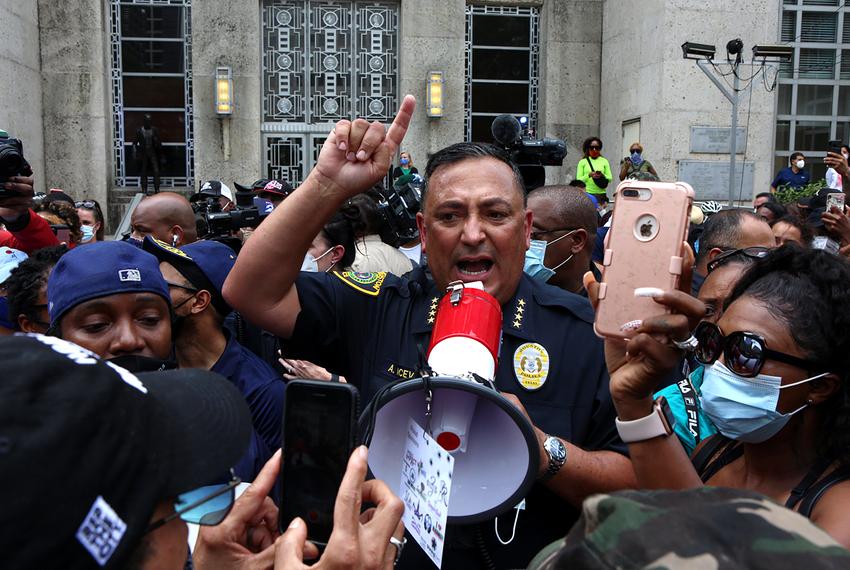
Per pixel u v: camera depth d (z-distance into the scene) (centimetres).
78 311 188
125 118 1403
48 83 1356
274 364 264
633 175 1139
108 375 83
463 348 143
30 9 1311
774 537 67
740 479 178
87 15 1355
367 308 189
